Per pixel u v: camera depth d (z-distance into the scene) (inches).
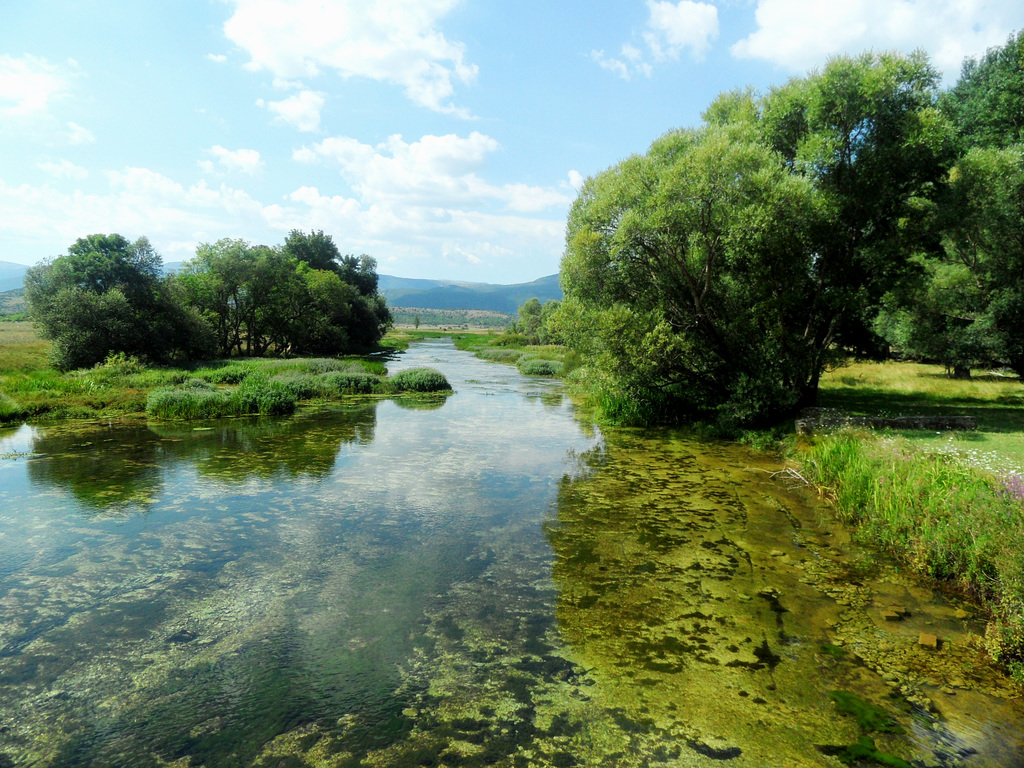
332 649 189.0
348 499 366.9
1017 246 679.1
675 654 184.5
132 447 520.7
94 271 1151.0
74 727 149.8
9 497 362.9
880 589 233.1
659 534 300.8
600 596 228.7
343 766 134.3
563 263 685.3
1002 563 193.2
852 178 547.2
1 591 231.0
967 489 258.8
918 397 688.4
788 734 144.5
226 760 136.9
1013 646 174.1
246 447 526.3
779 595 228.5
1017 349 722.8
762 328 597.3
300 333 1774.1
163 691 165.6
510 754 138.2
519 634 198.5
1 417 641.0
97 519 322.3
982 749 138.1
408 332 4867.1
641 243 583.5
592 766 133.5
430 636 197.6
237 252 1636.3
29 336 1337.4
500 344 2770.7
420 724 150.3
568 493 380.5
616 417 673.0
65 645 190.9
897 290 572.1
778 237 510.3
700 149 536.4
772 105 608.7
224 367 1133.1
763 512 336.8
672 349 573.3
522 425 663.8
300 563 263.0
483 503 358.9
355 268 2834.6
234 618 210.4
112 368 944.9
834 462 363.3
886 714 152.6
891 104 520.1
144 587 236.4
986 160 564.4
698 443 555.2
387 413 752.3
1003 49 844.6
